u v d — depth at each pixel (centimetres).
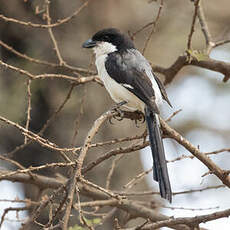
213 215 750
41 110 1245
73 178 645
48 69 1234
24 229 846
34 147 1256
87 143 691
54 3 1250
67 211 618
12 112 1224
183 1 1388
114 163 927
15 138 1265
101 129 1248
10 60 1245
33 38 1248
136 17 1337
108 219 1198
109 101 1262
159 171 757
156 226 773
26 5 1248
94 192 977
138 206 945
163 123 795
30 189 1311
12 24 1248
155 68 1039
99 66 941
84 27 1270
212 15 1463
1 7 1248
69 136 1230
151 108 817
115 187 1245
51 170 1243
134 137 755
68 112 1238
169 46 1377
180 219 766
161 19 1367
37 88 1223
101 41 971
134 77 895
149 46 1352
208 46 1016
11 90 1225
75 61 1245
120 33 973
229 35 1450
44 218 1125
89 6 1277
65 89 1241
